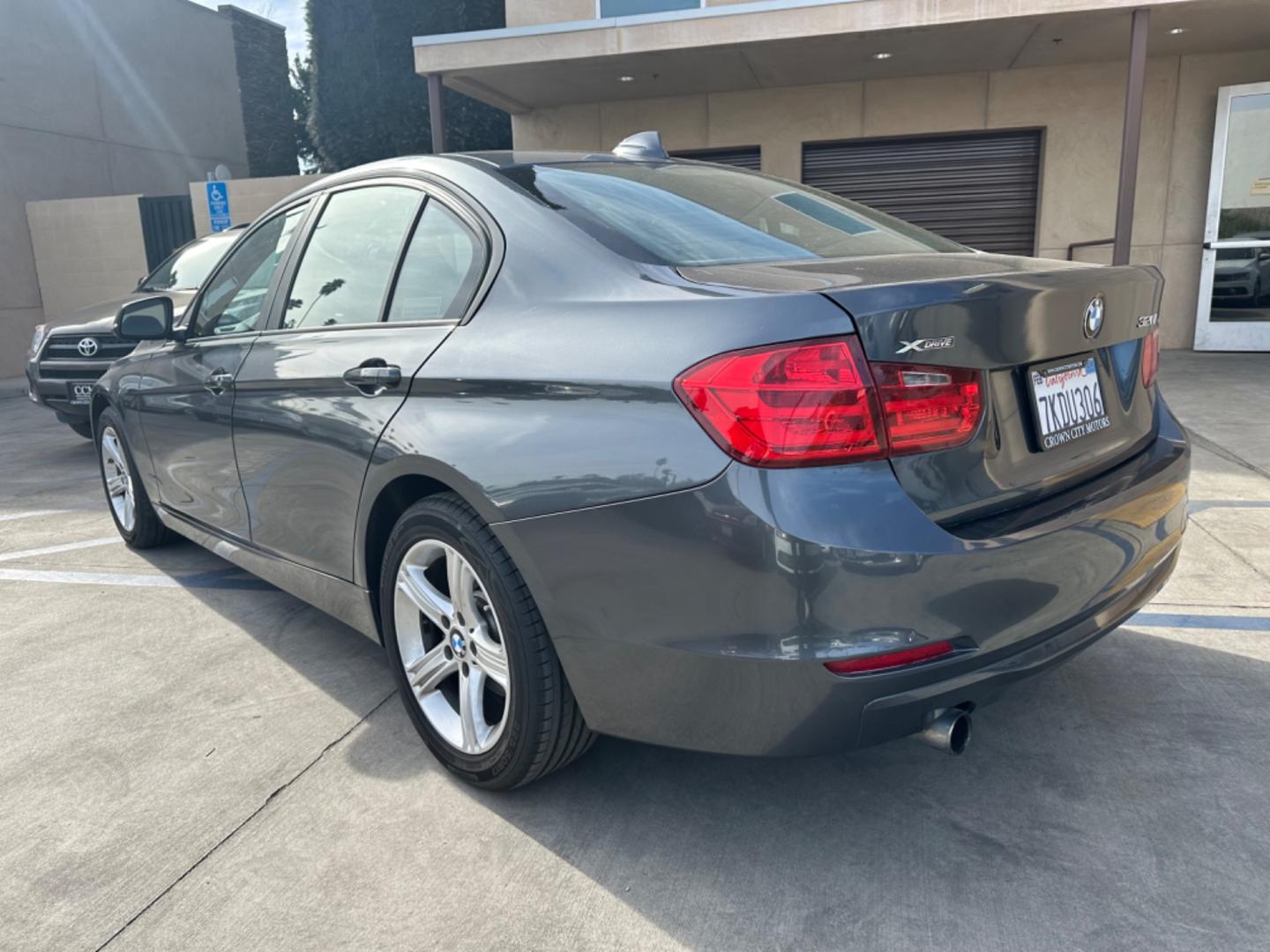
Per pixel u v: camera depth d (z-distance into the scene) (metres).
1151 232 9.91
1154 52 9.28
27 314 13.85
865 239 2.56
